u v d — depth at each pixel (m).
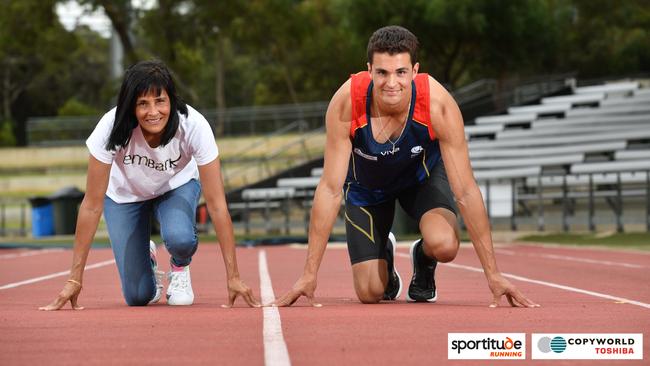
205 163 6.82
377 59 6.40
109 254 18.72
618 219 22.64
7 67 57.44
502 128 30.75
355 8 34.16
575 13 39.25
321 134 34.84
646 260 14.30
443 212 7.12
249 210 28.48
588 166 25.33
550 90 35.62
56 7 36.19
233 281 6.89
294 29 38.59
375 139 6.73
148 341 5.05
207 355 4.55
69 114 54.41
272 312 6.43
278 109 37.38
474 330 5.37
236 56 62.72
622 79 37.44
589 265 13.20
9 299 8.41
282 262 15.30
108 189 7.33
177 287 7.37
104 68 62.34
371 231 7.31
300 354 4.54
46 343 5.03
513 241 21.23
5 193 37.78
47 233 29.45
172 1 35.62
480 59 36.12
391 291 7.61
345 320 5.88
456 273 11.84
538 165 26.78
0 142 52.09
